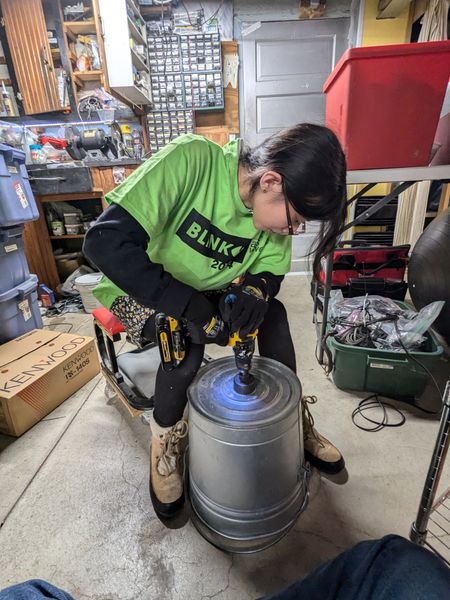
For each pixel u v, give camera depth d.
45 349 1.64
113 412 1.47
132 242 0.71
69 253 3.03
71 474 1.17
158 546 0.93
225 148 0.86
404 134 1.26
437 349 1.38
